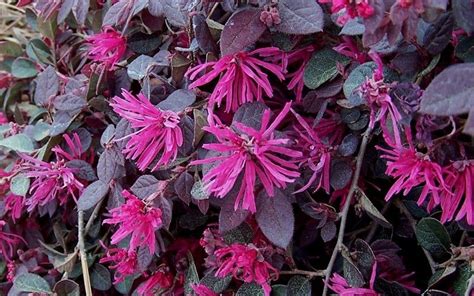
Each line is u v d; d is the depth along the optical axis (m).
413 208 0.40
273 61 0.39
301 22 0.36
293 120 0.41
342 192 0.40
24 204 0.46
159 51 0.43
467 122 0.29
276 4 0.36
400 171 0.35
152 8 0.41
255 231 0.40
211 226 0.43
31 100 0.54
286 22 0.36
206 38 0.38
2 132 0.49
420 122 0.34
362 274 0.38
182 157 0.39
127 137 0.38
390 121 0.35
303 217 0.43
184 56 0.41
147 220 0.38
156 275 0.43
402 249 0.43
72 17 0.50
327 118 0.40
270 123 0.40
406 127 0.34
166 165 0.39
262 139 0.35
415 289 0.38
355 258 0.39
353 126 0.38
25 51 0.55
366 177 0.41
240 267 0.38
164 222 0.39
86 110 0.45
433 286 0.38
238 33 0.36
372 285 0.37
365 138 0.38
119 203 0.42
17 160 0.48
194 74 0.38
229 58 0.37
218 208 0.43
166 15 0.40
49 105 0.47
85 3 0.44
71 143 0.44
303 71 0.39
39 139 0.46
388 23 0.32
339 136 0.40
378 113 0.35
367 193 0.42
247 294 0.39
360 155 0.38
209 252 0.40
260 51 0.38
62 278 0.44
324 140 0.39
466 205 0.34
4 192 0.48
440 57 0.36
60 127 0.44
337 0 0.32
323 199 0.42
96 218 0.47
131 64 0.42
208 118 0.36
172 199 0.42
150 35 0.44
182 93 0.39
